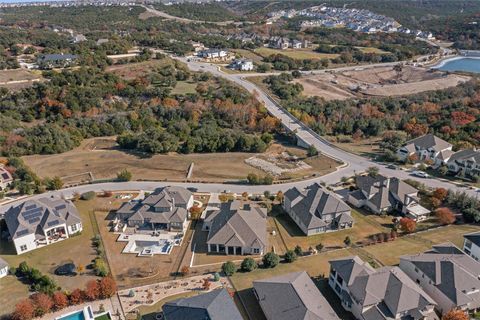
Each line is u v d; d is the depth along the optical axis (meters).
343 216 94.56
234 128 163.25
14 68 187.25
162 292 72.81
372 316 63.09
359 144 150.88
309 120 164.50
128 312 67.75
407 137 151.38
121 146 146.12
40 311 66.88
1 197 108.50
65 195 111.19
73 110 161.25
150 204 98.75
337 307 69.06
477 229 91.44
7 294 72.31
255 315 66.81
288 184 116.88
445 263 70.94
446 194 102.31
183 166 129.75
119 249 86.94
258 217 93.50
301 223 94.50
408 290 65.44
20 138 140.12
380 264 79.00
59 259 83.50
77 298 69.62
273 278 70.88
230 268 76.75
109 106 168.62
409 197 98.81
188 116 167.12
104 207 104.31
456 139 142.12
